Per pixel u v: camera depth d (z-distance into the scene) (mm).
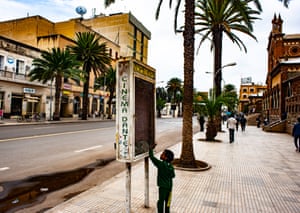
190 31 7926
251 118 41000
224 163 8375
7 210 4102
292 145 13875
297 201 4719
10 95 28000
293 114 20469
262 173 7027
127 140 3475
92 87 45125
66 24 43000
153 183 5656
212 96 15922
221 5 18828
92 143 12188
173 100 82125
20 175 6184
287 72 26125
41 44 38469
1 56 27109
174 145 13016
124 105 3498
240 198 4820
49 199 4664
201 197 4812
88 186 5559
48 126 20906
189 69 7832
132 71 3461
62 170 6879
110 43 50812
